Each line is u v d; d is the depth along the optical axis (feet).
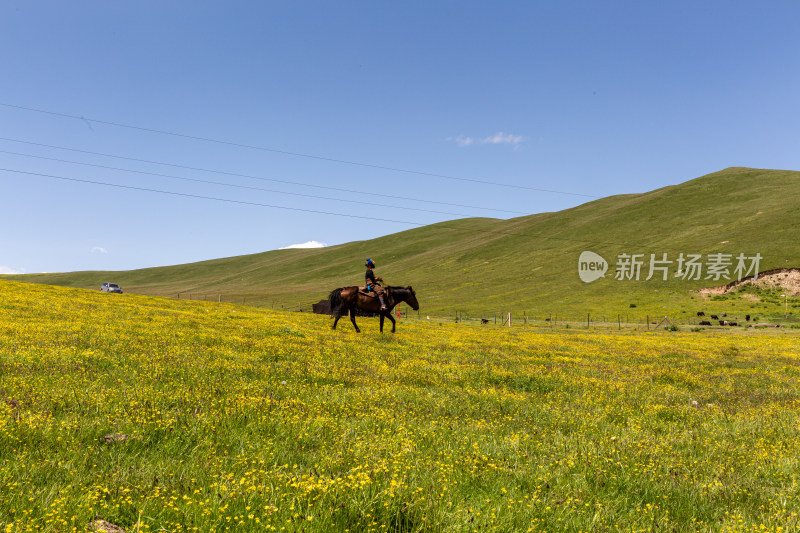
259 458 18.15
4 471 15.30
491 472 19.11
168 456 18.88
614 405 37.99
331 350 60.90
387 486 15.62
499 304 400.06
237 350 54.13
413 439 22.94
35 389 27.20
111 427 21.71
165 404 26.45
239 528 12.78
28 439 18.67
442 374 48.26
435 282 558.15
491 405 34.37
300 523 12.94
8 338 46.68
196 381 33.91
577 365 65.57
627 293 381.19
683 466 22.00
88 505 13.24
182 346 51.83
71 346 44.73
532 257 572.92
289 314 158.92
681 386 51.85
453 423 27.68
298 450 20.12
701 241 467.52
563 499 16.93
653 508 16.90
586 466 20.80
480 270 576.61
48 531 11.72
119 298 145.69
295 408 27.20
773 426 32.35
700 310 311.88
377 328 110.83
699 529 15.46
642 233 551.59
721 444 26.81
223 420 23.61
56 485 14.61
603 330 218.79
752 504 17.94
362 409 29.60
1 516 12.46
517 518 14.85
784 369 68.28
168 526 12.94
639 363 72.74
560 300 389.39
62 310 81.20
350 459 19.27
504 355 72.28
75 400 25.38
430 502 14.70
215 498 14.02
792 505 17.60
